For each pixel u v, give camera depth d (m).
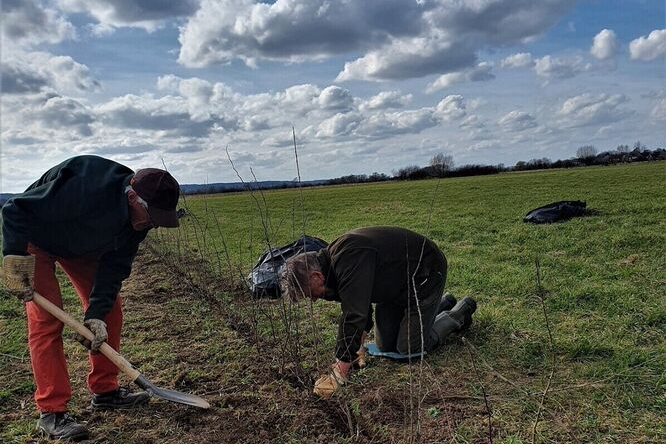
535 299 5.83
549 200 17.69
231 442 3.37
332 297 3.74
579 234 9.83
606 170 37.31
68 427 3.37
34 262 3.15
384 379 4.15
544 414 3.42
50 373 3.37
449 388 3.89
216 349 5.04
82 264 3.61
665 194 16.09
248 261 9.44
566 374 3.98
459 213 15.98
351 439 3.28
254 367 4.55
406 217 16.41
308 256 3.56
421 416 3.51
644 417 3.31
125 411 3.78
